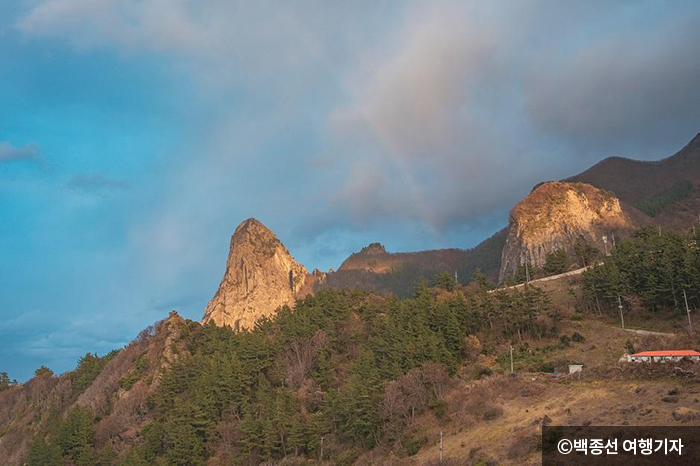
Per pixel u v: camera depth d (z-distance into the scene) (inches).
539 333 5772.6
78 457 5861.2
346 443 4746.6
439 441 4089.6
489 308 6058.1
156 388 6510.8
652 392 3754.9
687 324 5467.5
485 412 4173.2
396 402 4589.1
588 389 4146.2
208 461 5044.3
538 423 3705.7
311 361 6176.2
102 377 7746.1
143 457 5300.2
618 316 6097.4
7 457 7637.8
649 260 6358.3
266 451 4795.8
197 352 7140.8
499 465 3314.5
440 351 5201.8
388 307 7027.6
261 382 5880.9
